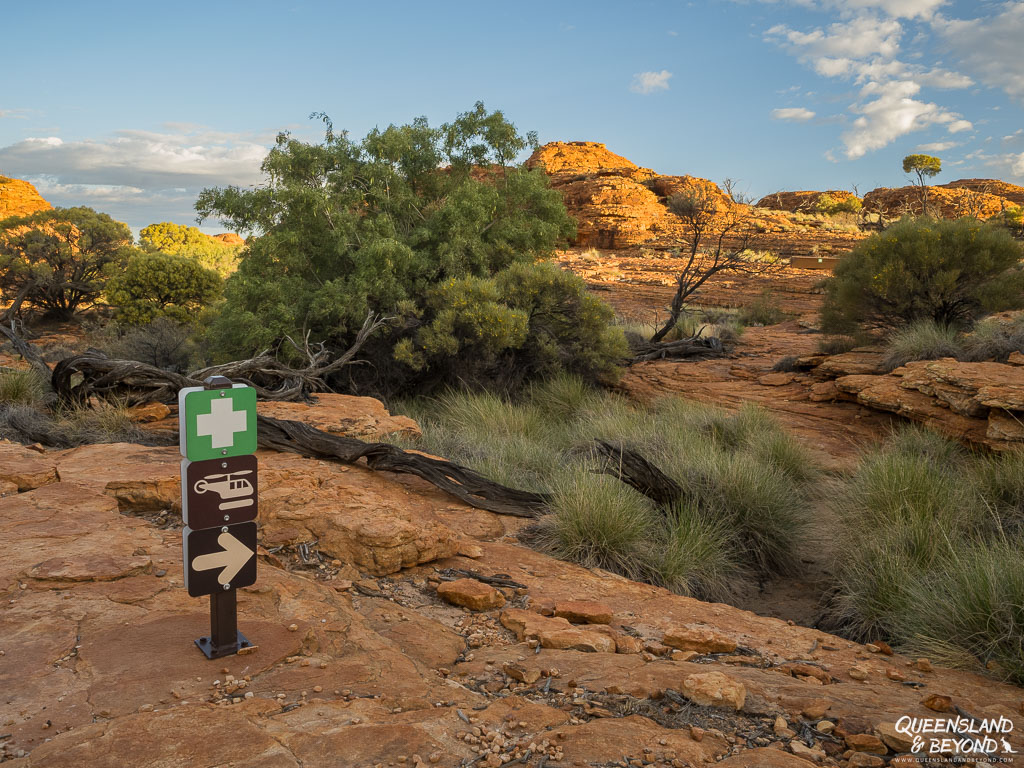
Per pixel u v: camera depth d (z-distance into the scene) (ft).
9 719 7.23
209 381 8.87
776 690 9.25
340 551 14.26
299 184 43.68
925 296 40.96
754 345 55.88
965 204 182.70
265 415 23.63
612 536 17.52
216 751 6.72
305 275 46.44
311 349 42.42
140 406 26.20
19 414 23.45
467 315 40.22
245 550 9.09
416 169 50.14
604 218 177.17
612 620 12.57
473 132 50.42
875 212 194.29
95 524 13.70
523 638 11.44
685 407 37.47
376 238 43.29
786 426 35.27
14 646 8.90
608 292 102.17
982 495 21.07
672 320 61.52
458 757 6.97
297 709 7.80
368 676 8.89
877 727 7.93
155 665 8.64
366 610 12.03
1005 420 25.86
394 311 43.34
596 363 45.24
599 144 252.83
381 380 43.50
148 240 170.40
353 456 20.53
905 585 15.76
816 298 92.58
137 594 10.75
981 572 13.62
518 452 27.09
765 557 20.56
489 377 43.75
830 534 21.36
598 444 20.81
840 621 16.30
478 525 18.10
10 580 10.92
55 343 104.06
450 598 13.01
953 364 30.89
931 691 9.85
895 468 21.77
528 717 7.98
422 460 20.08
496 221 50.67
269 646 9.39
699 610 13.89
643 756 7.13
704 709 8.54
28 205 236.22
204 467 8.73
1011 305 39.24
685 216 65.51
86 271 137.18
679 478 22.38
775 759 7.18
